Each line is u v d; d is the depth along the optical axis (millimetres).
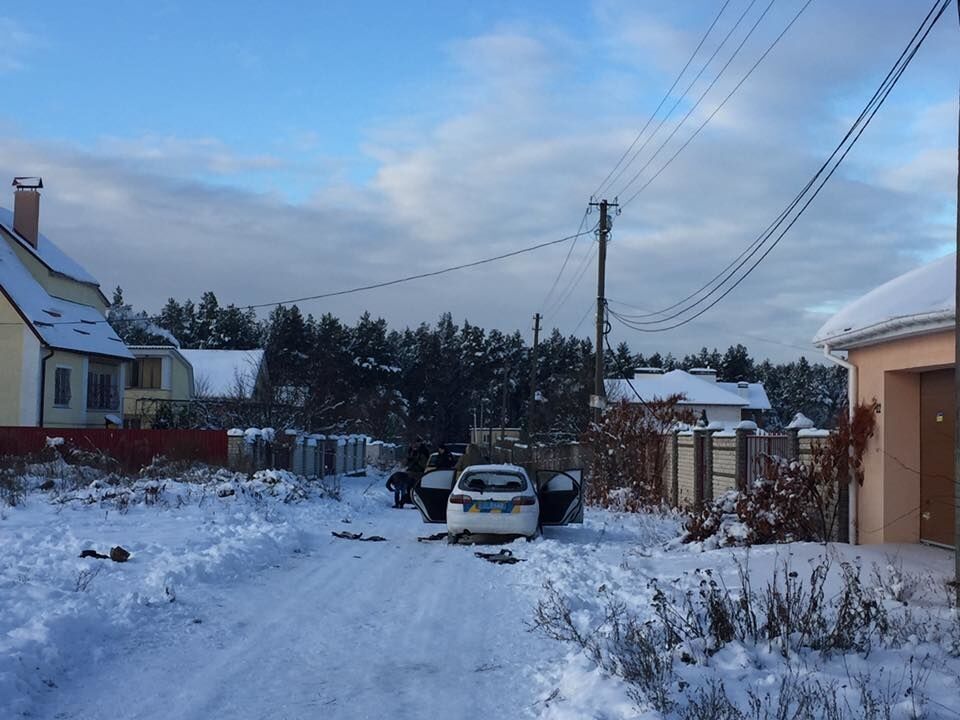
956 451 8781
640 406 27344
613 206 31812
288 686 6613
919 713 5293
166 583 9805
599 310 31547
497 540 16031
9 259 36562
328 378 62969
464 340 99875
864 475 13820
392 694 6469
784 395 85375
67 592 8961
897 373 13516
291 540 14555
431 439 83750
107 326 40156
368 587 10930
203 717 5871
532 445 41125
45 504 18031
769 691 5816
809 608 7297
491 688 6652
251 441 27734
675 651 6684
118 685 6496
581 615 8945
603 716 5594
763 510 14523
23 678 6223
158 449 27500
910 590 8852
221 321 91250
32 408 33344
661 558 13289
